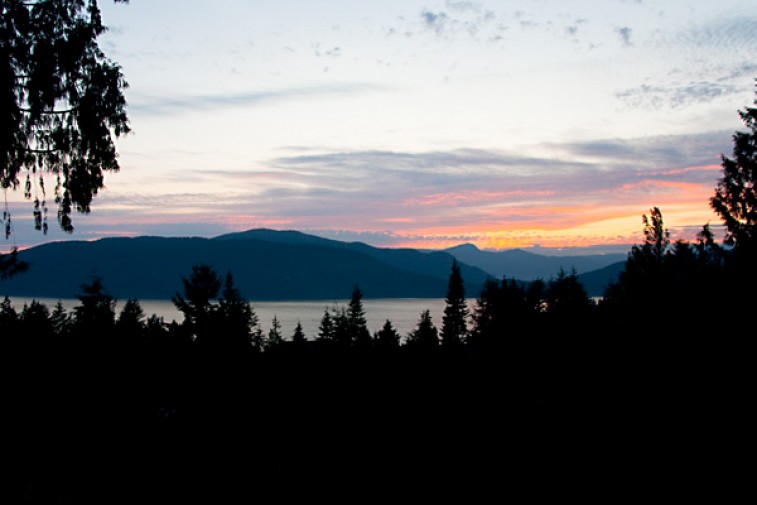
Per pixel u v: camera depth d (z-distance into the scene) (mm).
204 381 26734
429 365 45250
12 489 16891
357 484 21453
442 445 26469
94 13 18188
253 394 28859
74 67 17812
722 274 15789
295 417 34438
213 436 24266
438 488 20250
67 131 18641
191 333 28250
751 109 16750
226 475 20922
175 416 26047
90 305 35500
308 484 21016
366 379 42344
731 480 13906
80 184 19250
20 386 28250
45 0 17297
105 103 18531
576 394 25688
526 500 17281
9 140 16812
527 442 23609
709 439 14742
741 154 16609
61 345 31703
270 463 23250
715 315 15477
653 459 15625
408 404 36500
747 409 14398
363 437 29828
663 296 16703
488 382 42062
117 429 24266
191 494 18844
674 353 15906
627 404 17094
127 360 30734
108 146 19172
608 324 20203
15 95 16953
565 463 19391
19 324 33344
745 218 16406
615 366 18141
